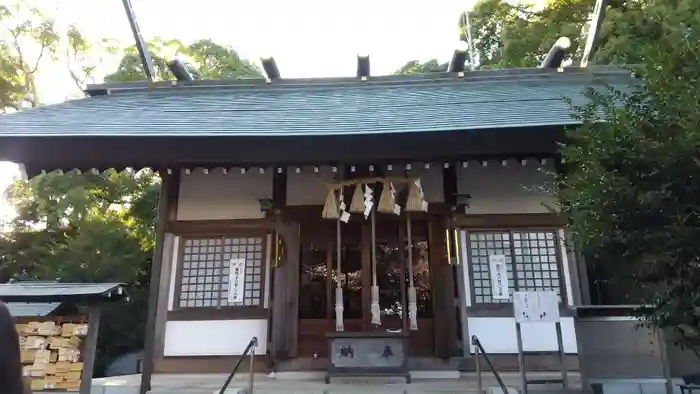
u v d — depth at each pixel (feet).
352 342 25.04
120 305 47.44
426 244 29.84
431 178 29.37
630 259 13.01
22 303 23.86
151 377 26.43
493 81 35.91
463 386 22.56
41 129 26.08
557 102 29.30
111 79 59.57
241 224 29.19
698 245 11.47
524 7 60.75
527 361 26.50
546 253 28.02
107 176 59.41
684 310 12.17
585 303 26.91
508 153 25.03
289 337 27.27
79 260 47.83
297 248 28.71
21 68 62.39
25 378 4.90
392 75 37.09
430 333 28.63
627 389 20.11
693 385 20.45
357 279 29.71
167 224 29.17
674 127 11.80
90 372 20.93
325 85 37.04
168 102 33.47
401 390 21.71
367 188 27.09
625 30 30.45
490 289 27.76
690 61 12.30
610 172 12.66
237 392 21.13
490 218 28.35
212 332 27.94
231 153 25.73
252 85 37.09
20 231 58.90
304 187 29.66
